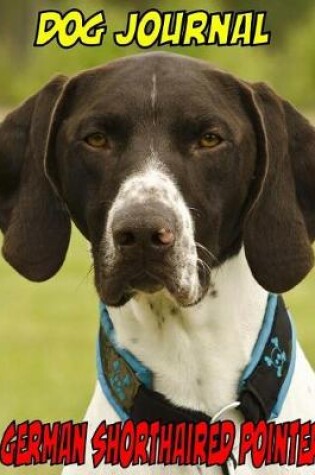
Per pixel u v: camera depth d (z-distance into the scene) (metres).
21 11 52.50
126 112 4.97
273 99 5.33
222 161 4.99
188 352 5.08
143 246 4.57
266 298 5.27
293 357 5.26
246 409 5.12
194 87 5.04
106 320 5.21
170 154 4.89
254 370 5.14
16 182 5.54
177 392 5.11
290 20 54.94
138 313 5.05
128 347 5.12
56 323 14.40
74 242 21.58
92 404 5.34
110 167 4.95
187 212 4.78
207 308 5.07
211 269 5.02
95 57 36.84
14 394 10.77
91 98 5.12
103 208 4.93
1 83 42.50
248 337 5.16
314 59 41.66
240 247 5.23
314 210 5.43
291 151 5.38
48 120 5.36
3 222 5.60
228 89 5.20
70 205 5.23
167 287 4.71
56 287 17.09
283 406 5.20
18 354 12.52
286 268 5.28
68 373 11.62
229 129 5.00
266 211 5.26
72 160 5.10
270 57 43.31
